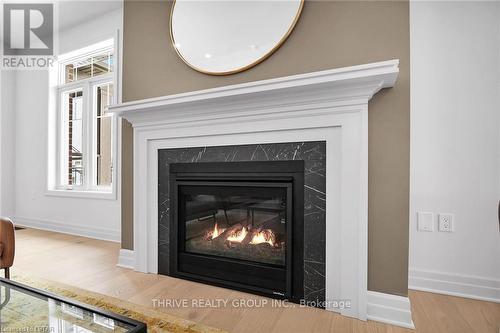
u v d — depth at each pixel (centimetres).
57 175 351
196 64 184
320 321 135
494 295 158
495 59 161
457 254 167
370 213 141
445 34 171
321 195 149
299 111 149
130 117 199
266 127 159
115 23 290
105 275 192
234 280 170
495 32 161
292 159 155
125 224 214
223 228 182
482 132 163
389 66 119
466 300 159
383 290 138
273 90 141
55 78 351
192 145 182
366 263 137
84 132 328
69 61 349
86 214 314
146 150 198
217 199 184
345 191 141
